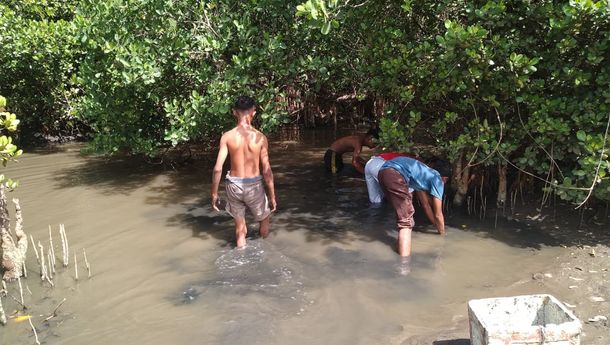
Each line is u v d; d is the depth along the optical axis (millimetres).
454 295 3959
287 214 5973
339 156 7922
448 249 4855
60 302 3990
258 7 6156
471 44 4527
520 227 5332
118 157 9070
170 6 6305
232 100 6266
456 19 5527
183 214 6012
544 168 5066
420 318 3635
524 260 4539
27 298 4070
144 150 7566
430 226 5492
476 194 6262
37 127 10852
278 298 3967
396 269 4449
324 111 11938
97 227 5613
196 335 3475
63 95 10352
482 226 5426
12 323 3693
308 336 3436
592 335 3277
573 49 4844
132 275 4430
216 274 4410
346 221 5711
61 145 10508
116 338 3469
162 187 7180
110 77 7203
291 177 7688
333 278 4301
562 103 4703
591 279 4090
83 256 4855
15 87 10219
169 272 4473
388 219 5754
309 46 6652
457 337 3357
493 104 4914
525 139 5383
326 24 4340
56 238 5316
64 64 9875
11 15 9938
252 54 6121
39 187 7258
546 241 4941
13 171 8219
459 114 5801
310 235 5293
